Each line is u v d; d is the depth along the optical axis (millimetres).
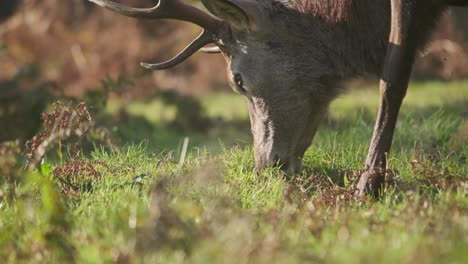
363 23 13125
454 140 15562
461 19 36000
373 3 13047
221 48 13570
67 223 9258
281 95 13414
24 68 21859
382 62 13305
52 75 30047
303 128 13555
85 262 8375
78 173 12797
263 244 8094
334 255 7957
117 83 20016
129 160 13828
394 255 7836
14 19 31609
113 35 31469
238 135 21516
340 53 13305
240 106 28141
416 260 7539
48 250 8695
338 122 18547
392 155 13711
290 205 10562
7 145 11812
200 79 31906
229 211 9500
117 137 16797
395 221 9367
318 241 8594
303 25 13273
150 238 8289
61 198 11008
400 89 12125
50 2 32125
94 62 30453
